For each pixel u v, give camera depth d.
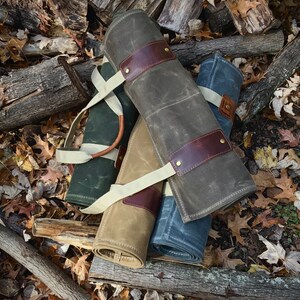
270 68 0.81
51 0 0.79
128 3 0.82
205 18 0.86
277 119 0.82
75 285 0.69
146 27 0.70
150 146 0.67
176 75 0.67
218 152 0.62
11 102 0.74
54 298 0.70
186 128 0.63
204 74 0.73
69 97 0.76
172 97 0.65
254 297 0.64
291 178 0.77
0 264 0.72
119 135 0.68
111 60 0.72
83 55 0.85
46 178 0.77
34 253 0.70
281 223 0.74
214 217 0.75
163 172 0.63
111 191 0.63
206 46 0.82
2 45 0.85
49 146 0.80
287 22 0.88
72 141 0.79
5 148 0.79
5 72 0.84
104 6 0.82
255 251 0.73
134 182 0.63
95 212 0.66
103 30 0.87
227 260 0.70
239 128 0.81
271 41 0.82
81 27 0.82
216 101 0.70
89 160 0.68
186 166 0.61
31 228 0.73
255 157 0.79
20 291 0.71
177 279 0.65
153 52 0.68
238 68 0.79
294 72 0.83
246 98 0.78
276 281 0.65
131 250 0.60
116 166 0.69
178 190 0.62
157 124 0.64
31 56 0.87
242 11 0.79
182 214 0.61
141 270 0.65
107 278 0.66
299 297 0.64
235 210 0.75
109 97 0.70
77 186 0.67
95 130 0.70
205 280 0.65
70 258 0.72
